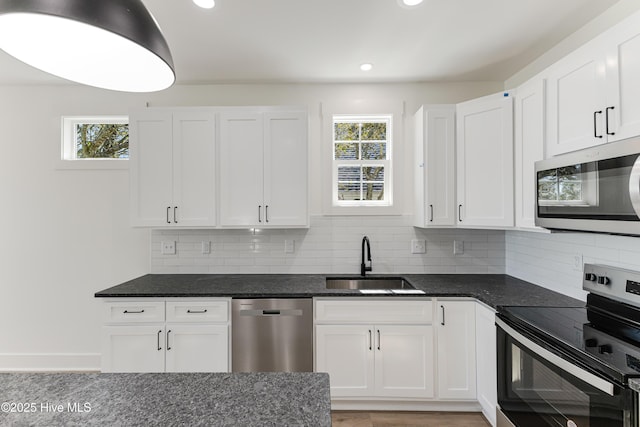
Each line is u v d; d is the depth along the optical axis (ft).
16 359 9.10
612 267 5.07
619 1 5.64
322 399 2.96
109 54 2.63
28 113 9.13
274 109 7.97
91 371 9.09
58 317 9.17
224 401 2.91
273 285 7.70
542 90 5.76
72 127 9.42
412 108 9.09
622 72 4.14
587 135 4.72
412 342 6.97
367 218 9.11
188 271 9.07
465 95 9.06
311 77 8.72
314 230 9.11
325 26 6.37
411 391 6.95
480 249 8.98
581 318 5.11
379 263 9.09
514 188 6.73
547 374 4.38
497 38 6.82
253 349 6.99
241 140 7.98
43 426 2.52
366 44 7.06
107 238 9.22
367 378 6.98
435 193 7.87
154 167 7.97
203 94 9.21
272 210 7.98
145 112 7.96
